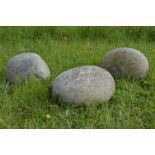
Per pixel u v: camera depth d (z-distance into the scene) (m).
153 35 4.96
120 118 2.83
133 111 2.95
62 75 3.03
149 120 2.87
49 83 3.28
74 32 4.96
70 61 3.91
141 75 3.36
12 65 3.36
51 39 4.85
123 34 4.91
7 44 4.65
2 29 5.03
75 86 2.92
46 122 2.82
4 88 3.27
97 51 4.24
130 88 3.22
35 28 5.04
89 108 2.89
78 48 4.43
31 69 3.28
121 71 3.35
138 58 3.36
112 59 3.39
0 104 3.03
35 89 3.10
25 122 2.79
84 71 2.99
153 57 4.00
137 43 4.70
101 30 4.98
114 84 3.06
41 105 2.98
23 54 3.43
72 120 2.83
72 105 2.93
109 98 3.00
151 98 3.12
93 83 2.93
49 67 3.75
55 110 2.93
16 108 2.98
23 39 4.79
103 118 2.81
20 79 3.27
